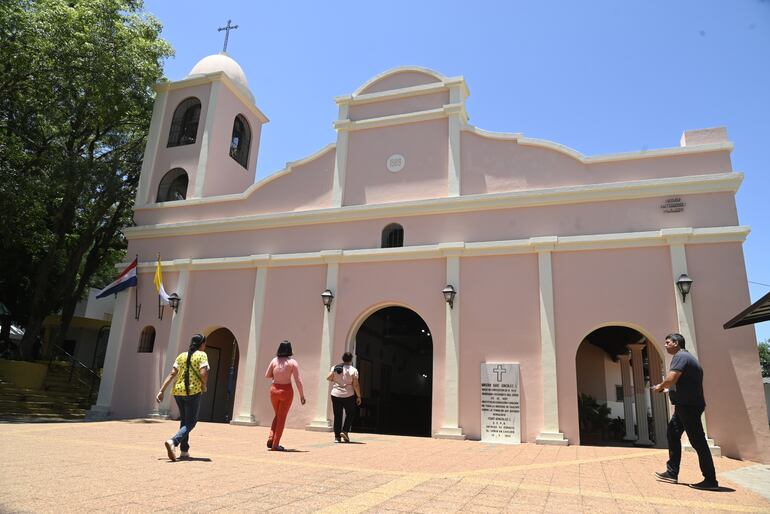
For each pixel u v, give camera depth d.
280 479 5.56
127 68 17.17
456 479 6.02
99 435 9.41
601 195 12.33
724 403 10.40
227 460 6.88
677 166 12.18
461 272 13.04
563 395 11.43
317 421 13.08
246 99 19.50
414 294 13.32
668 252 11.56
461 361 12.42
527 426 11.54
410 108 15.08
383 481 5.69
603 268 11.91
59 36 15.95
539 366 11.80
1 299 23.28
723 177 11.52
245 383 14.18
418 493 5.10
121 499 4.32
